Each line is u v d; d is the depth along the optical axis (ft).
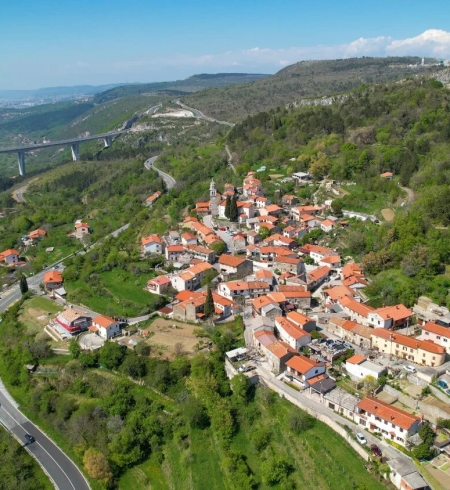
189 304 444.96
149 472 338.13
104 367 418.10
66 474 344.08
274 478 285.23
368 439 286.87
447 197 488.85
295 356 352.28
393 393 318.04
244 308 454.40
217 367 372.17
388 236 495.00
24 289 574.56
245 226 633.20
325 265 508.12
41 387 417.08
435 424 289.12
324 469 279.69
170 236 606.55
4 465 349.41
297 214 632.79
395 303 416.67
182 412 358.43
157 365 391.45
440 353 334.03
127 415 372.79
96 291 523.29
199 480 309.83
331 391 323.37
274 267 520.42
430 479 255.29
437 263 431.84
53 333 474.49
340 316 421.59
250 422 332.80
